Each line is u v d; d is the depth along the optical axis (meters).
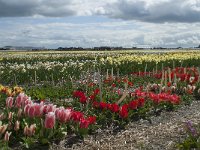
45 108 9.02
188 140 8.09
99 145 8.70
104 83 17.86
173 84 15.62
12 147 8.20
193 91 15.15
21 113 9.02
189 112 12.27
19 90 14.04
